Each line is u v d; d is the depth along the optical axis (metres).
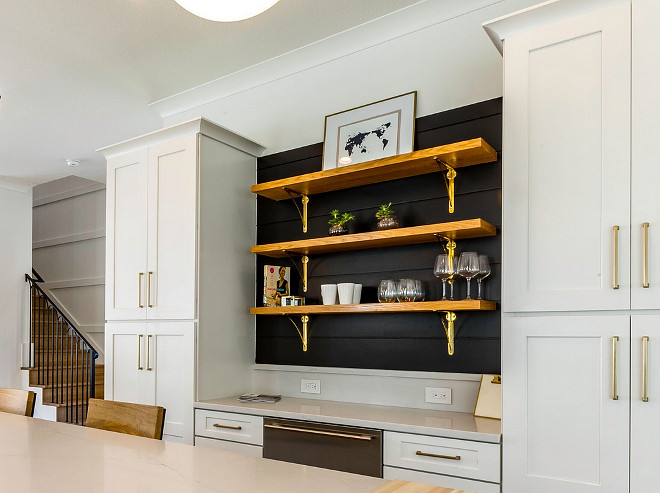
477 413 2.38
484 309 2.30
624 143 1.84
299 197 3.19
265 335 3.25
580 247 1.89
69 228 7.06
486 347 2.48
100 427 1.76
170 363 2.99
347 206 3.00
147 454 1.33
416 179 2.77
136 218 3.26
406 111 2.83
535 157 2.01
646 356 1.73
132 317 3.20
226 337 3.09
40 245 7.38
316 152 3.19
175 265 3.03
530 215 2.00
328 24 2.99
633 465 1.74
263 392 3.19
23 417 1.88
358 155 2.95
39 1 2.73
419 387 2.63
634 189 1.81
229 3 1.39
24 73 3.51
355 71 3.10
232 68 3.48
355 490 1.03
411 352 2.70
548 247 1.95
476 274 2.32
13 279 5.93
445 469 2.08
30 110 4.11
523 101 2.05
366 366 2.84
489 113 2.59
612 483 1.77
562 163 1.95
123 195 3.35
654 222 1.76
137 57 3.32
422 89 2.83
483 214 2.54
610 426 1.79
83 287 6.83
